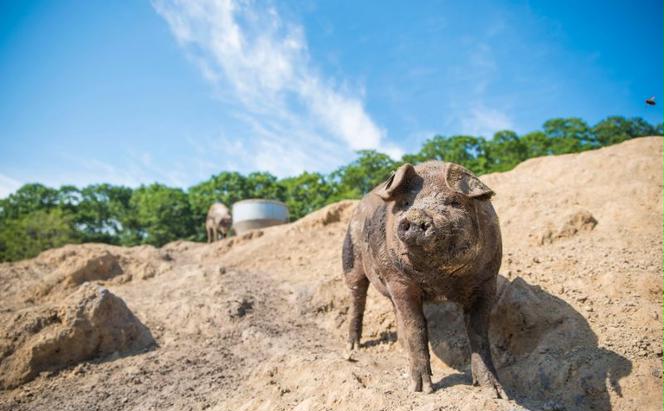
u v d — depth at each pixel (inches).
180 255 179.6
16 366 77.5
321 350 76.2
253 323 92.7
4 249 325.4
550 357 55.4
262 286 116.3
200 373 76.9
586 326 59.2
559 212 101.9
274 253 146.6
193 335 92.0
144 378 77.3
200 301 102.0
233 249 169.5
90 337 83.4
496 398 48.0
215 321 94.7
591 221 94.2
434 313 74.9
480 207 51.2
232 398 65.2
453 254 45.1
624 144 129.0
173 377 76.7
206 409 64.4
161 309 102.3
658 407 46.8
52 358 80.0
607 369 51.3
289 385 62.2
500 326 65.3
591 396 49.8
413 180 50.8
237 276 124.8
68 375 78.8
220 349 85.2
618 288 67.1
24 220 335.3
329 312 94.0
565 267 77.5
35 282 130.1
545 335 60.1
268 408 57.3
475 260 48.3
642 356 52.5
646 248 80.8
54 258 145.7
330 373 59.8
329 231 154.6
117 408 69.2
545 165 133.4
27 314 83.7
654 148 121.3
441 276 48.1
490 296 52.8
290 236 155.9
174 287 117.1
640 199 99.4
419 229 43.3
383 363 67.2
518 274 77.7
